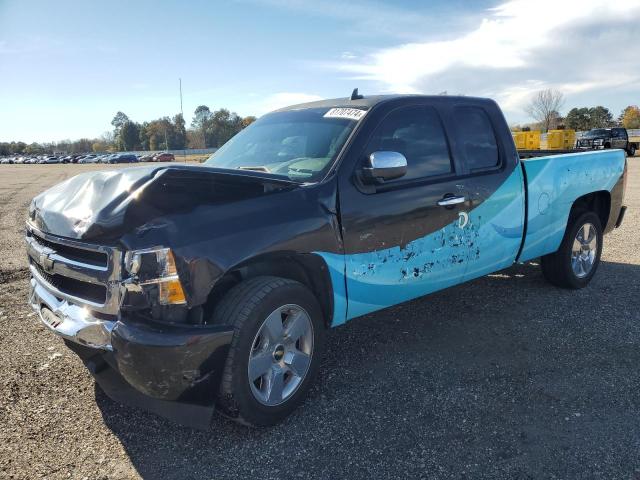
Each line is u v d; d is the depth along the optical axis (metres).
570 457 2.72
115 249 2.56
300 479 2.59
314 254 3.12
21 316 4.88
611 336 4.27
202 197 2.82
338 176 3.32
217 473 2.64
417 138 3.87
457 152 4.08
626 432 2.93
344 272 3.31
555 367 3.74
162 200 2.69
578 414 3.12
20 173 39.06
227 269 2.71
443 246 3.91
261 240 2.85
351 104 3.93
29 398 3.37
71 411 3.22
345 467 2.67
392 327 4.57
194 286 2.61
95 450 2.83
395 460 2.72
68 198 3.00
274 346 2.97
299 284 3.07
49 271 2.91
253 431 3.00
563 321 4.61
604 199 5.76
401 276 3.66
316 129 3.79
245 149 4.10
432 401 3.30
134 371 2.56
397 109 3.79
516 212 4.50
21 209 13.80
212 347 2.63
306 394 3.21
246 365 2.81
